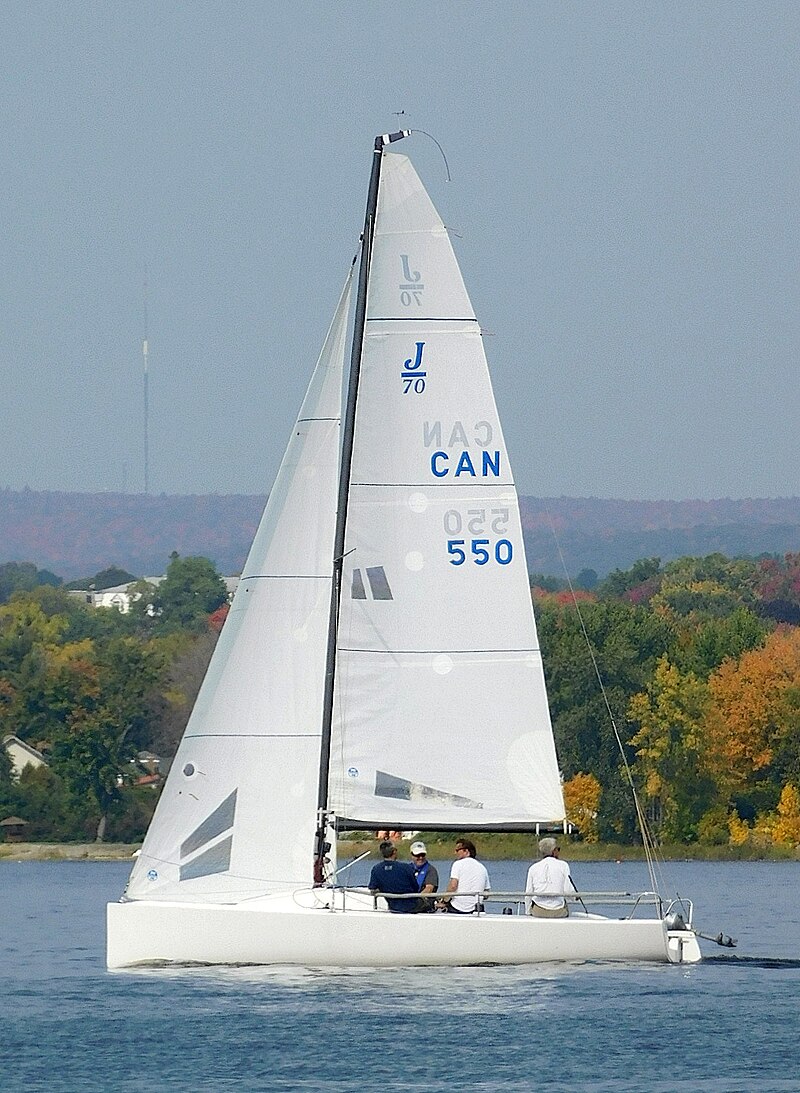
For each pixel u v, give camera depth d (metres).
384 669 112.69
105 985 108.06
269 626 113.12
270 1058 89.81
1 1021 98.56
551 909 111.19
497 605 113.25
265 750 112.12
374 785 112.00
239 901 110.75
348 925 106.81
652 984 107.62
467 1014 98.44
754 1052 91.38
